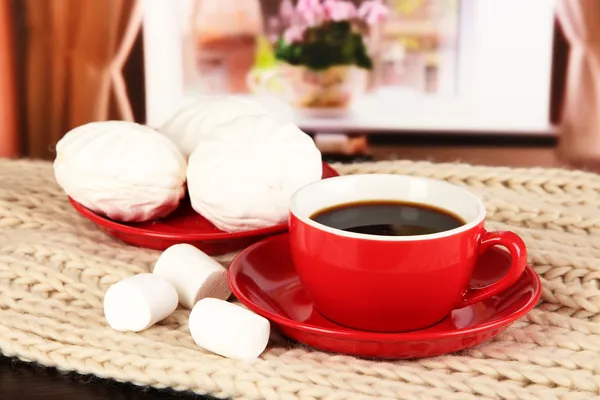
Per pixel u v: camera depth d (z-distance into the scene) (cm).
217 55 174
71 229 62
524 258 49
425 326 50
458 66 174
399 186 54
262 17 172
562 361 49
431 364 49
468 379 48
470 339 48
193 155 59
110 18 168
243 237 58
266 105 176
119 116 174
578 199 65
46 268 57
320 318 52
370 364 49
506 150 173
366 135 175
